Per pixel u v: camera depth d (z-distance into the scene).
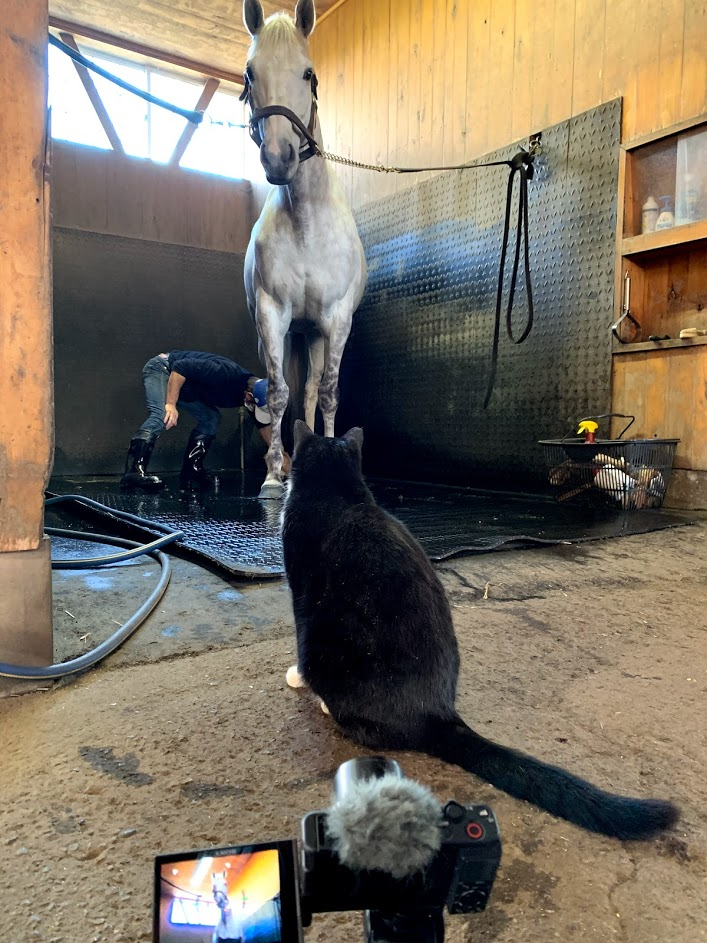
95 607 1.77
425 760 1.02
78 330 6.18
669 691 1.30
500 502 3.93
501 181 4.49
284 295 3.70
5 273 1.18
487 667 1.41
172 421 4.52
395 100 5.40
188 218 6.77
